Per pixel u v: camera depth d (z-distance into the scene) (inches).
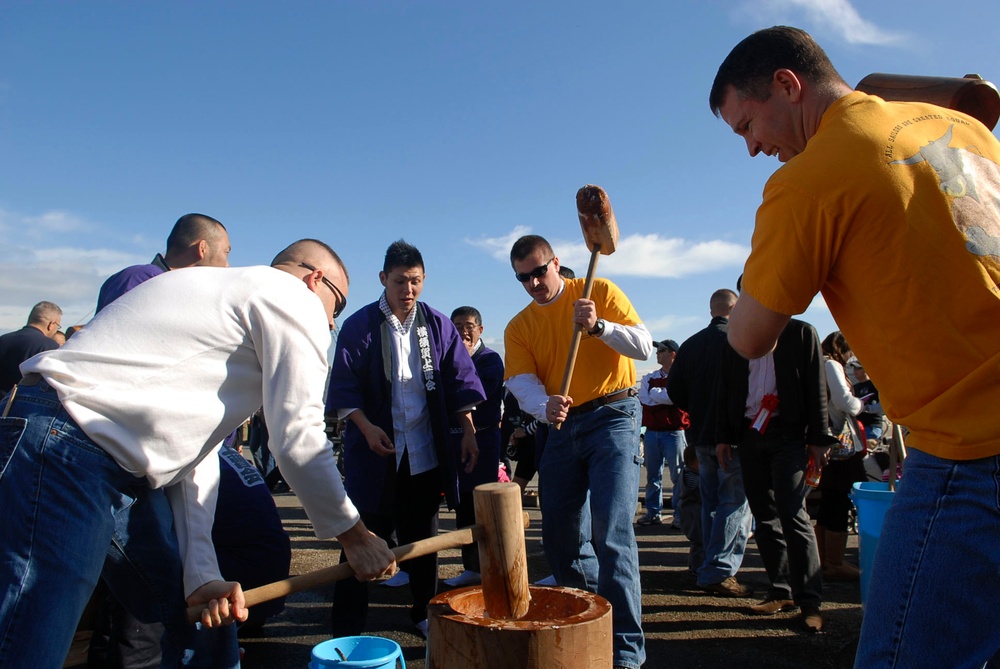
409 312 158.2
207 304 78.8
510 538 79.0
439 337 159.2
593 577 148.4
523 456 284.2
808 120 76.3
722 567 189.9
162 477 77.9
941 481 63.6
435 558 160.1
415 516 158.9
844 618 173.0
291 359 78.9
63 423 73.5
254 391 82.4
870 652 65.8
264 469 362.6
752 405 173.0
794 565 166.2
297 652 155.8
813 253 67.6
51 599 71.3
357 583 145.2
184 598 87.4
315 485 78.2
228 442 139.9
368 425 148.7
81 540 72.8
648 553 247.6
